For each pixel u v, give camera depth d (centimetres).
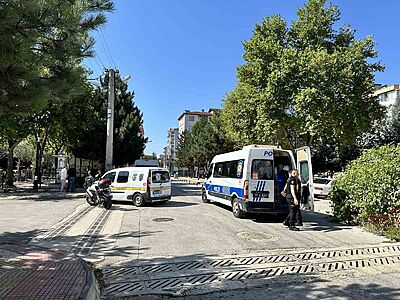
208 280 594
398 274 632
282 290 548
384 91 5219
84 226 1109
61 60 568
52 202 1827
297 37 2219
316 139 2453
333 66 1934
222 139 4375
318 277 612
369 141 3266
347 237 967
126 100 3475
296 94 1959
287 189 1113
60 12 488
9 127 2261
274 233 1018
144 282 584
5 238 927
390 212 1016
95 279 582
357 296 523
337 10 2180
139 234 980
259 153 1267
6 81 481
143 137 3738
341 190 1216
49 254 740
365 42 2038
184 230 1041
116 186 1733
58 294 490
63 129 2570
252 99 2128
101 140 3134
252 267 667
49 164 4881
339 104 2006
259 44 2122
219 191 1558
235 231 1038
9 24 445
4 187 2583
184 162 7631
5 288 516
